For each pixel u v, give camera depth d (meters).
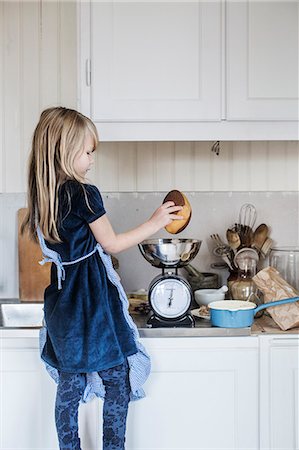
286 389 2.22
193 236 2.75
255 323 2.38
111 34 2.36
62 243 2.08
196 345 2.21
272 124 2.39
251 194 2.75
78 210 2.04
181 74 2.37
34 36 2.75
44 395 2.23
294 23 2.37
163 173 2.75
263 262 2.73
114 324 2.09
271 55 2.37
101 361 2.01
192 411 2.22
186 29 2.37
